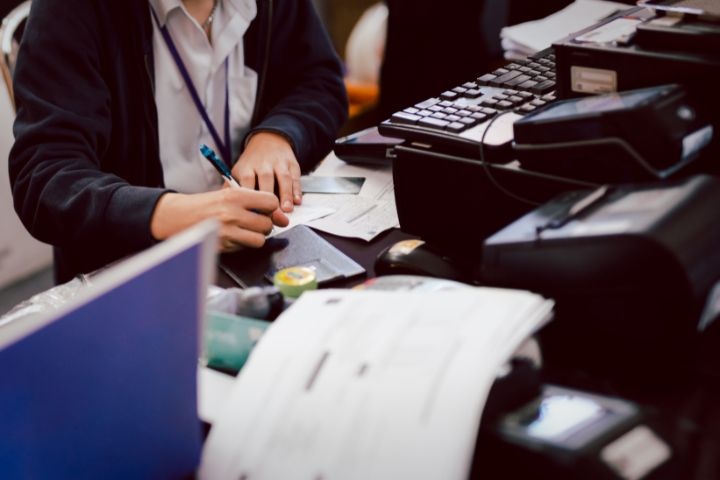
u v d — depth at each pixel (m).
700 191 0.73
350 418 0.63
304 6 1.55
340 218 1.10
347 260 0.97
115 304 0.58
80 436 0.61
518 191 0.90
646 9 1.03
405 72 1.95
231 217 1.03
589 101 0.87
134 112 1.34
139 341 0.61
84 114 1.25
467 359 0.64
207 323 0.76
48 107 1.23
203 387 0.75
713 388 0.69
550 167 0.86
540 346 0.73
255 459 0.64
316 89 1.53
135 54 1.31
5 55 1.47
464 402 0.61
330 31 3.24
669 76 0.86
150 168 1.37
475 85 1.09
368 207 1.13
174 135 1.37
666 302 0.69
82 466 0.62
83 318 0.57
